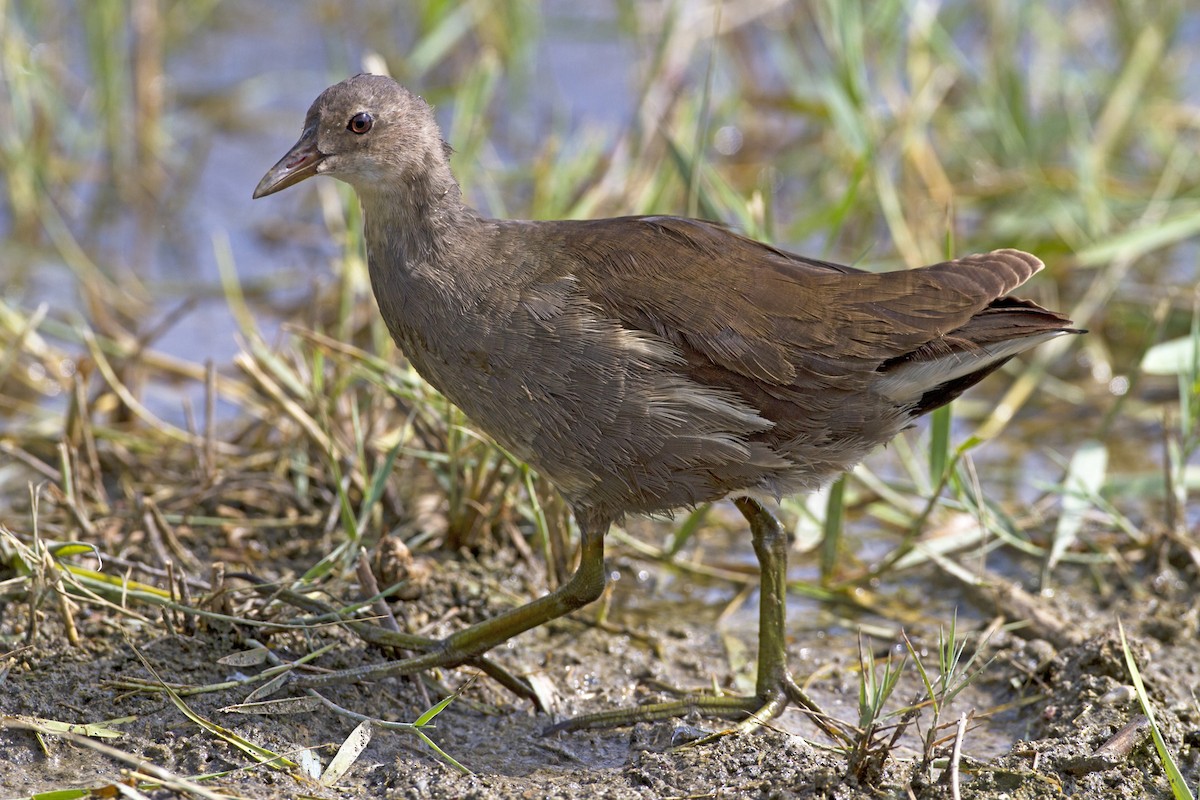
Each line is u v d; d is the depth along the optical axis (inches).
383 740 312.8
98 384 475.5
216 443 420.2
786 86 649.6
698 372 312.5
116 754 280.1
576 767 311.9
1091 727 315.0
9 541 330.3
